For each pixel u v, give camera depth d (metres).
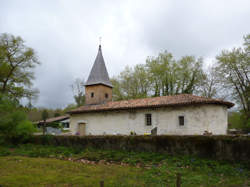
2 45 27.61
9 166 10.95
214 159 11.16
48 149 16.16
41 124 36.06
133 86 36.28
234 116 31.66
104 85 28.58
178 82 33.56
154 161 11.45
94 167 10.83
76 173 9.62
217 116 17.70
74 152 14.90
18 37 28.44
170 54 33.88
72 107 51.84
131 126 20.80
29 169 10.35
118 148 14.43
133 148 13.86
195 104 18.02
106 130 22.14
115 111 22.03
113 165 11.32
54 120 37.09
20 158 13.19
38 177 8.95
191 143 12.01
